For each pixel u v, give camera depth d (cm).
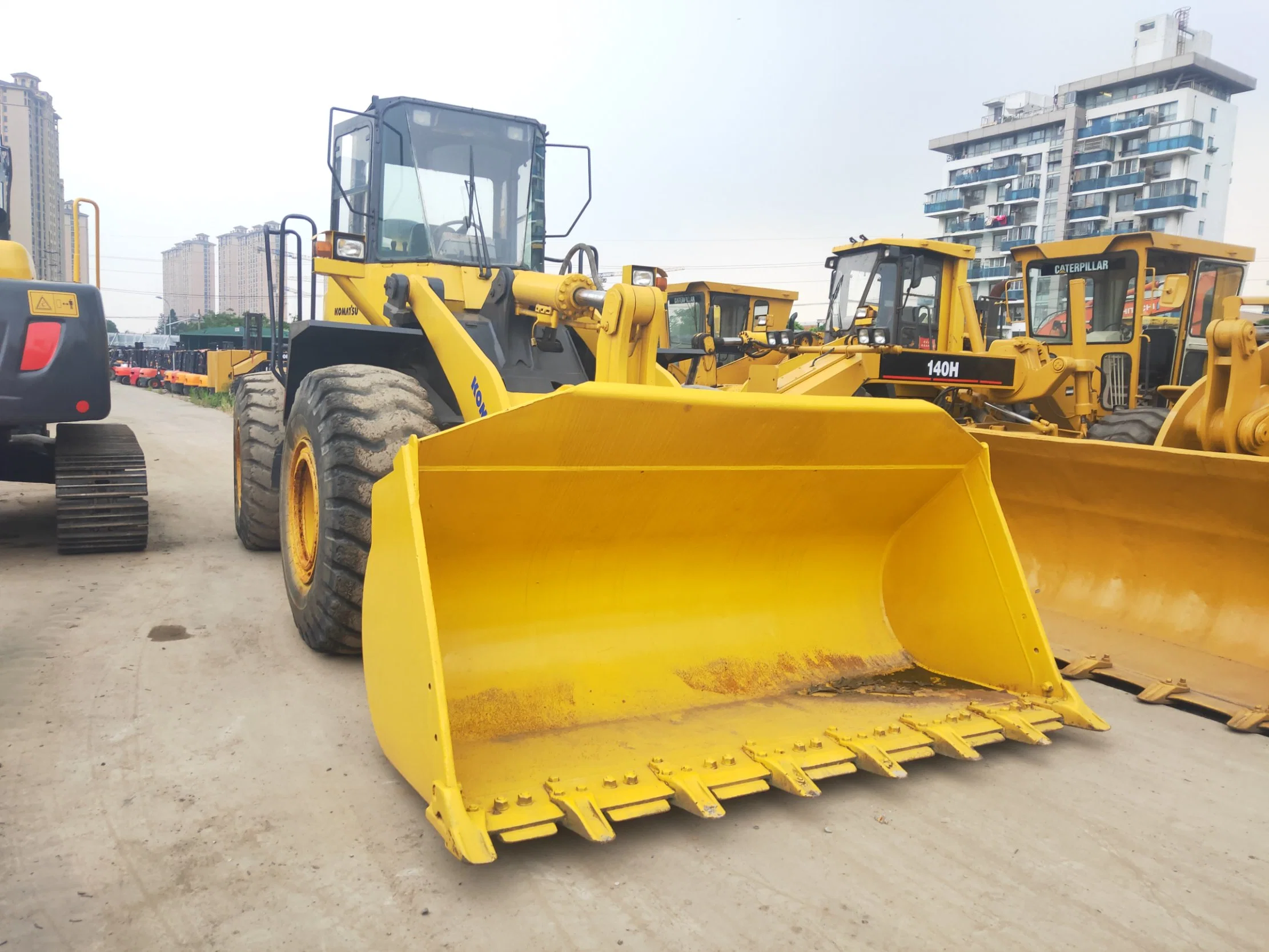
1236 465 371
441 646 292
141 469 593
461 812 223
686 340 1392
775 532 353
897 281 886
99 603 467
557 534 306
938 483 363
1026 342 795
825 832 260
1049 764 310
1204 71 8181
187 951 200
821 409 306
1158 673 387
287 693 352
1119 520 431
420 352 444
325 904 218
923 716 315
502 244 504
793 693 338
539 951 204
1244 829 269
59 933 204
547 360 448
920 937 212
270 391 603
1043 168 8788
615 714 303
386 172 478
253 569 552
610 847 249
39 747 298
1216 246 843
